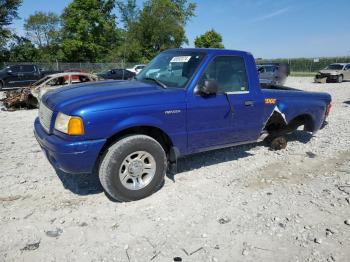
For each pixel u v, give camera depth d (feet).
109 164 12.35
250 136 16.93
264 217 12.12
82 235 10.86
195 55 15.08
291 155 19.44
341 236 10.95
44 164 17.39
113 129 12.18
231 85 15.62
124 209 12.59
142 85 14.60
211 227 11.42
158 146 13.28
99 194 13.80
